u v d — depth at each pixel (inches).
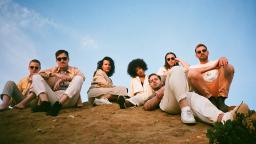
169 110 222.4
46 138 189.8
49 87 248.7
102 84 292.8
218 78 224.5
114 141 177.3
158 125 203.2
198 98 201.9
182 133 185.0
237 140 157.6
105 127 200.4
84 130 198.1
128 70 300.5
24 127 214.7
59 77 262.7
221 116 185.0
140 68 295.6
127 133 189.8
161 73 294.0
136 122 209.8
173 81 205.2
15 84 267.9
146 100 258.5
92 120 218.2
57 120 221.8
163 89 236.2
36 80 244.5
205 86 218.8
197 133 184.4
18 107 256.8
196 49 259.0
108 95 285.7
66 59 272.4
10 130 211.0
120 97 253.4
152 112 236.4
